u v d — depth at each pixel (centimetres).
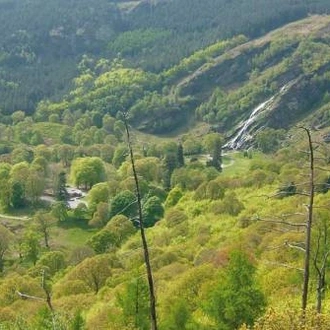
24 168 16200
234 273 4125
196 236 9669
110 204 13512
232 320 4088
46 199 16225
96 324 4962
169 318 4294
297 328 2652
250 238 7425
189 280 5291
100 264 8000
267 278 5181
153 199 12975
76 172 17138
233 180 12794
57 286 7831
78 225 13850
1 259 11538
